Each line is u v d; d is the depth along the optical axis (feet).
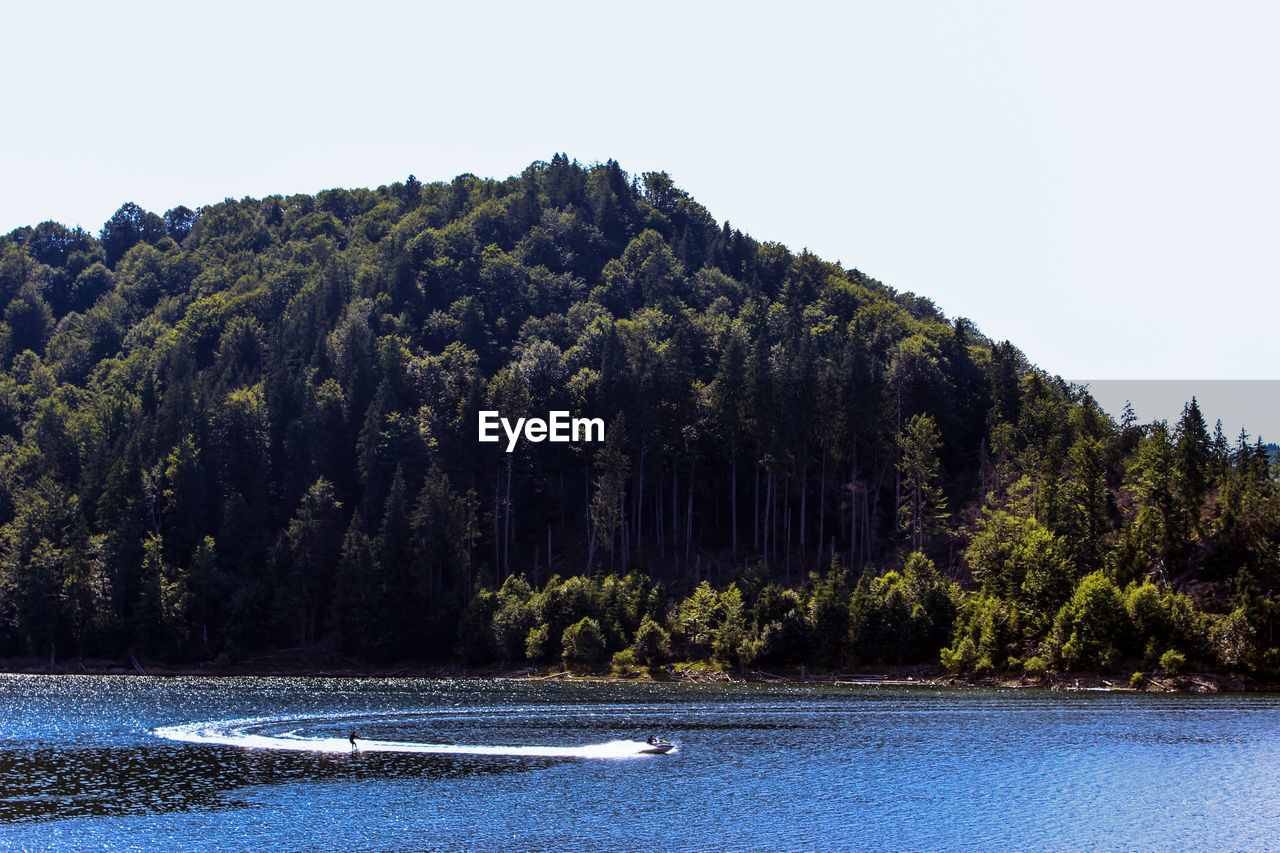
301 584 538.88
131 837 206.39
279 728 321.52
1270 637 400.06
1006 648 437.58
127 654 523.29
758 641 462.60
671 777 256.52
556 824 216.13
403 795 238.07
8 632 541.34
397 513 534.78
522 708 363.56
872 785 249.55
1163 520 453.58
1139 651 413.59
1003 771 263.49
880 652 456.45
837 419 564.30
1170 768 266.36
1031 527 469.98
